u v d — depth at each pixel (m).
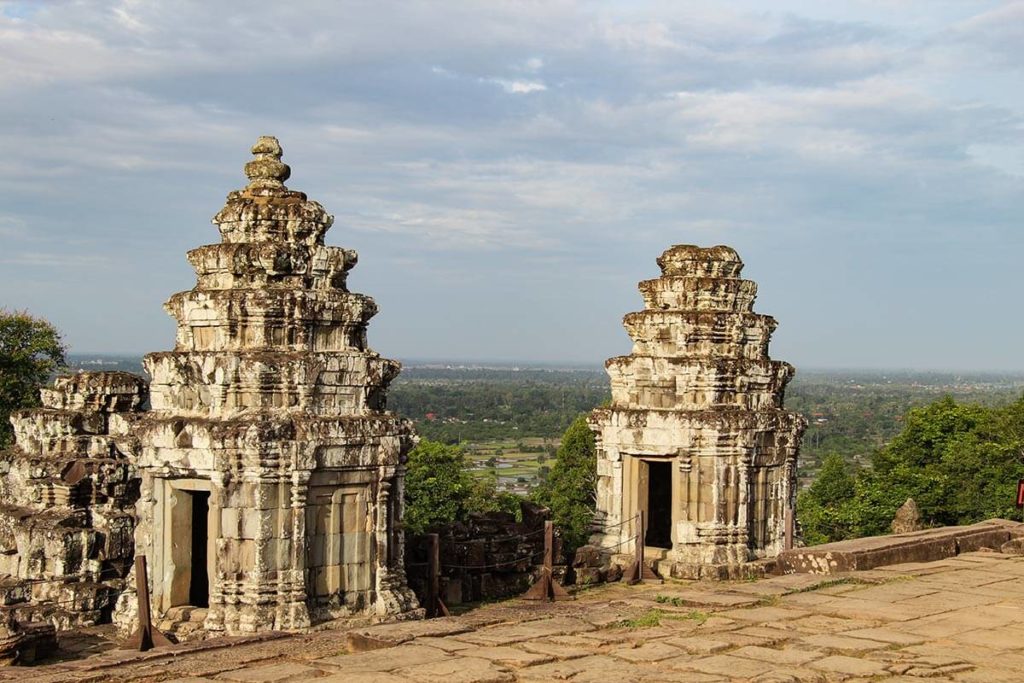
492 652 13.62
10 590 23.50
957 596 17.80
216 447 19.42
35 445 27.09
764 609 16.61
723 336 27.83
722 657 13.45
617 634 14.77
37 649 18.89
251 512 19.42
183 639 19.25
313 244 21.66
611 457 28.12
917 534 23.41
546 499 56.53
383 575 20.88
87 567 24.58
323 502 20.34
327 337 21.17
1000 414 52.88
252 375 19.92
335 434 20.09
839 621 15.80
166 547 20.64
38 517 25.03
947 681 12.61
